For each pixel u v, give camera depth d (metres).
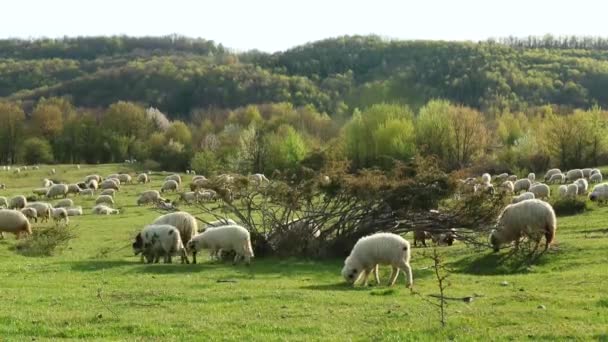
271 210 43.09
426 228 37.56
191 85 190.88
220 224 39.56
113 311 18.64
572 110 134.75
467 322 16.70
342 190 37.72
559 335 15.14
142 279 25.84
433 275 27.86
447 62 168.38
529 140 103.62
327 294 21.80
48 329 16.25
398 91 144.62
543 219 32.19
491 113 130.38
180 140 144.25
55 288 23.20
